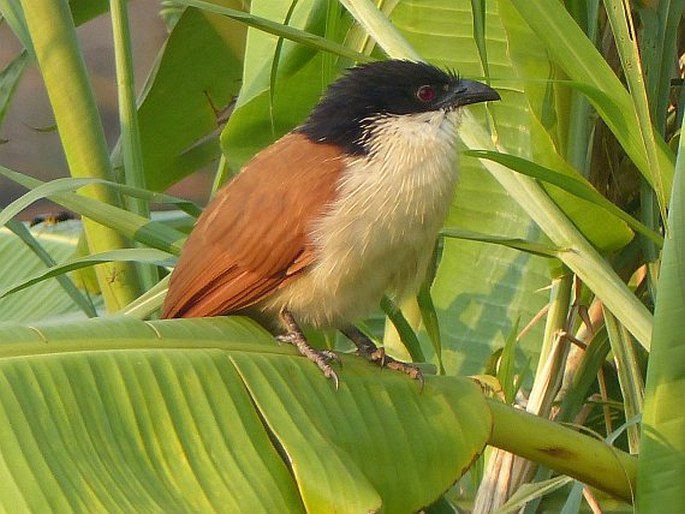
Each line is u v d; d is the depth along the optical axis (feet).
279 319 20.44
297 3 23.93
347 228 19.29
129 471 14.25
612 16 16.29
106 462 14.16
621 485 17.57
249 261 19.43
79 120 23.16
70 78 23.08
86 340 15.20
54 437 13.98
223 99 29.37
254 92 23.73
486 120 26.40
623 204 23.25
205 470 14.75
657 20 20.43
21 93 48.80
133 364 15.16
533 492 18.04
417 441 16.60
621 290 18.80
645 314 18.62
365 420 16.49
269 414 15.58
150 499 14.03
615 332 21.03
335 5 22.00
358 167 19.71
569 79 20.21
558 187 19.57
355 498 14.71
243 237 19.42
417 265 20.48
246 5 27.35
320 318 20.43
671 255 16.65
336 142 20.24
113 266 24.03
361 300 20.34
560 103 20.47
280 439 15.26
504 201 26.43
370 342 21.21
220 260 19.57
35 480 13.46
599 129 22.56
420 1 26.61
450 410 16.99
